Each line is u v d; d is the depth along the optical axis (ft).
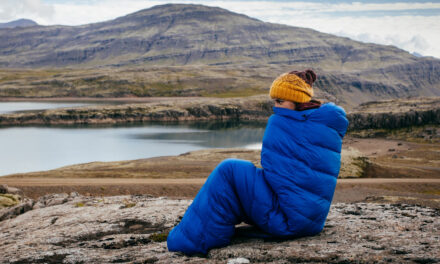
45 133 498.69
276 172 15.74
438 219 21.56
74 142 417.28
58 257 19.40
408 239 16.19
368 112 513.45
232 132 540.11
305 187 15.58
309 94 16.21
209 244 16.26
